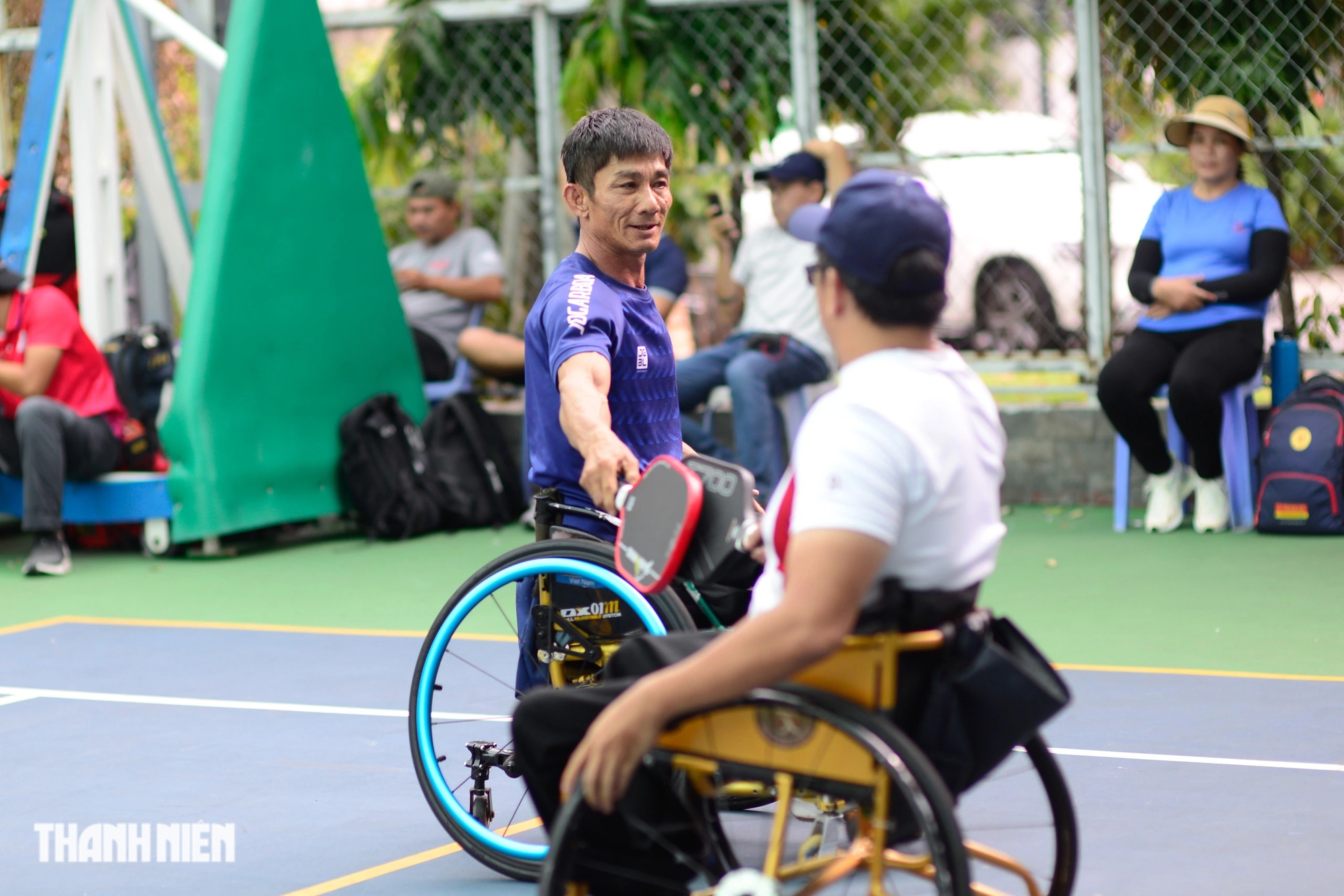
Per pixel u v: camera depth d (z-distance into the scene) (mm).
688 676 5148
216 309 18234
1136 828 8273
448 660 12625
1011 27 20562
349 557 18359
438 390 21141
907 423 5168
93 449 18000
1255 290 17438
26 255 18406
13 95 24219
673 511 6289
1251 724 10234
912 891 7316
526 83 22281
